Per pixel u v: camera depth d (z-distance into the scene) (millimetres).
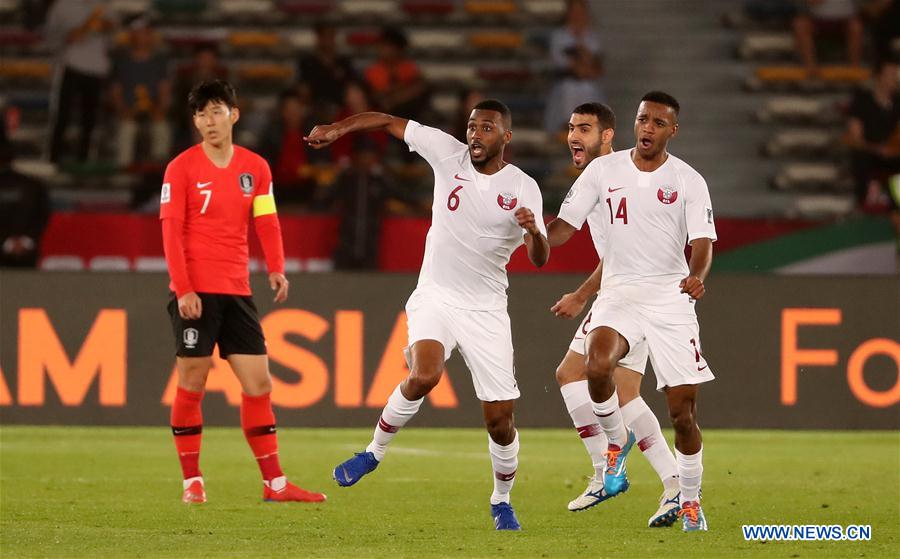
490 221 22172
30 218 44406
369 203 44062
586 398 25516
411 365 22719
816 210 57000
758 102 63781
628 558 19797
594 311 23109
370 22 68938
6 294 39438
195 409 26234
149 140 56688
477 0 69625
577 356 25734
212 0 69000
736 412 40188
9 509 25375
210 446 36562
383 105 54562
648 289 22625
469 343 22297
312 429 40094
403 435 39844
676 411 22375
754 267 43812
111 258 44531
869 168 53938
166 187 25219
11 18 68062
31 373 39500
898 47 63625
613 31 66625
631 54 65750
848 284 40188
